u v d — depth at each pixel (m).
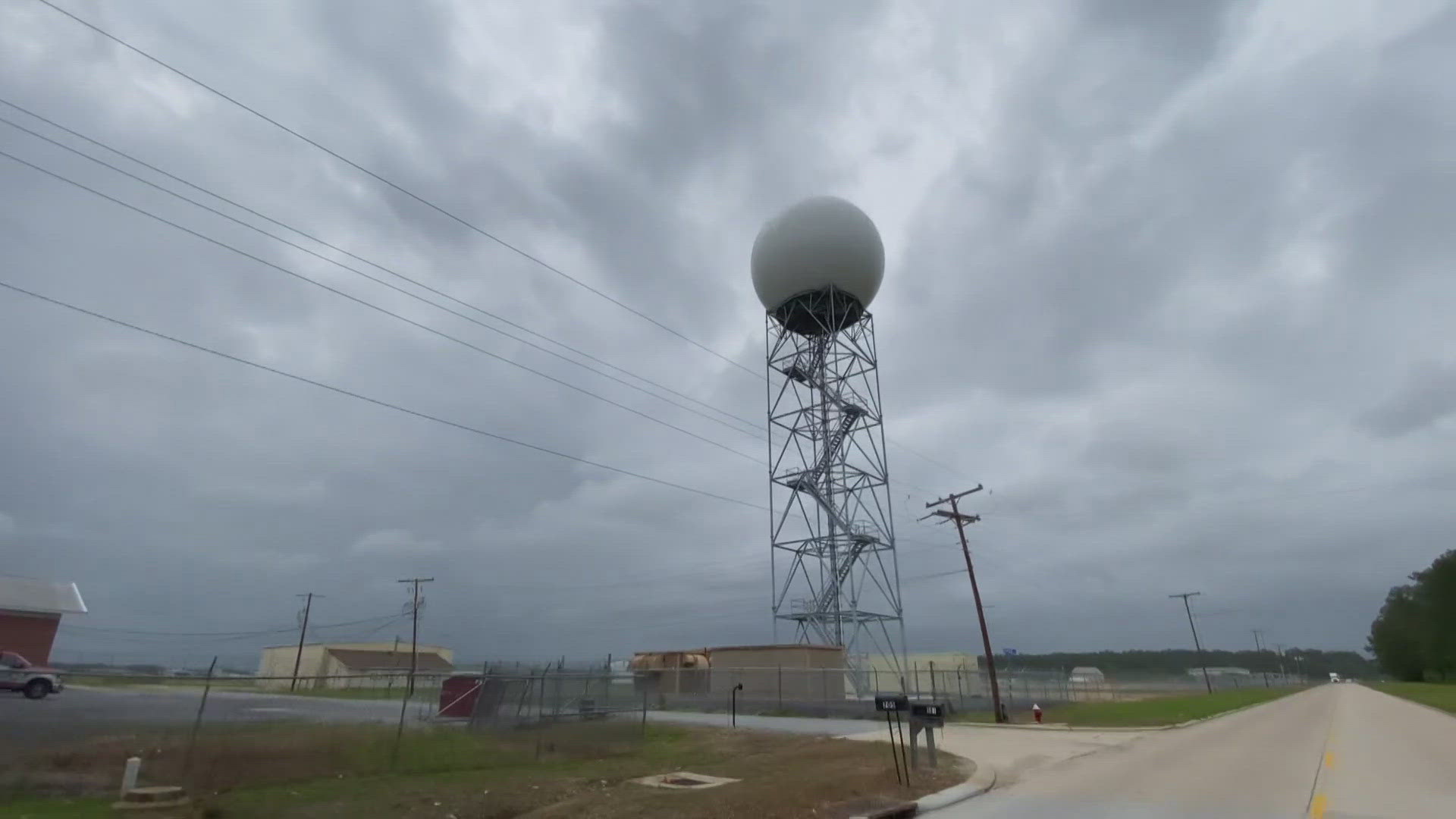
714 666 43.66
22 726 18.05
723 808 12.36
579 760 18.62
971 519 39.47
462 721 24.84
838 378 45.06
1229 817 11.98
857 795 13.70
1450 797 13.33
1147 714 39.78
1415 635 103.81
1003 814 12.61
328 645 86.06
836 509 43.91
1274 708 45.66
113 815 11.30
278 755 15.70
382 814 11.80
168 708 27.86
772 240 46.09
